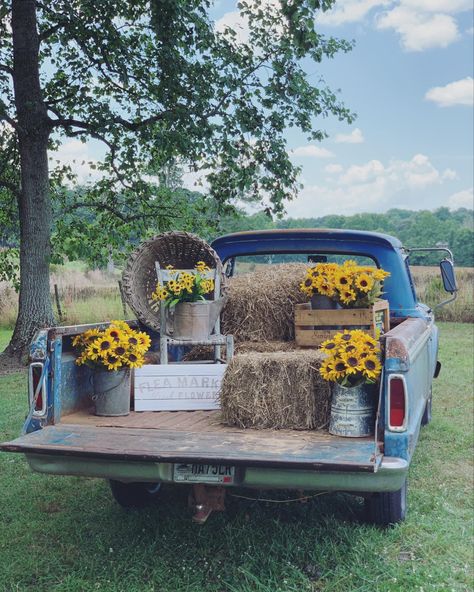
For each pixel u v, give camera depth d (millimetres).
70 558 3812
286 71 13000
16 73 12562
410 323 4414
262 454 3127
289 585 3439
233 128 12812
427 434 6617
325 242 5477
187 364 4367
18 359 12125
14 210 14828
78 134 13172
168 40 12508
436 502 4633
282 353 3803
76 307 17844
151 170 14328
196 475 3285
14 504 4766
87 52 12797
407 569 3613
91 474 3389
